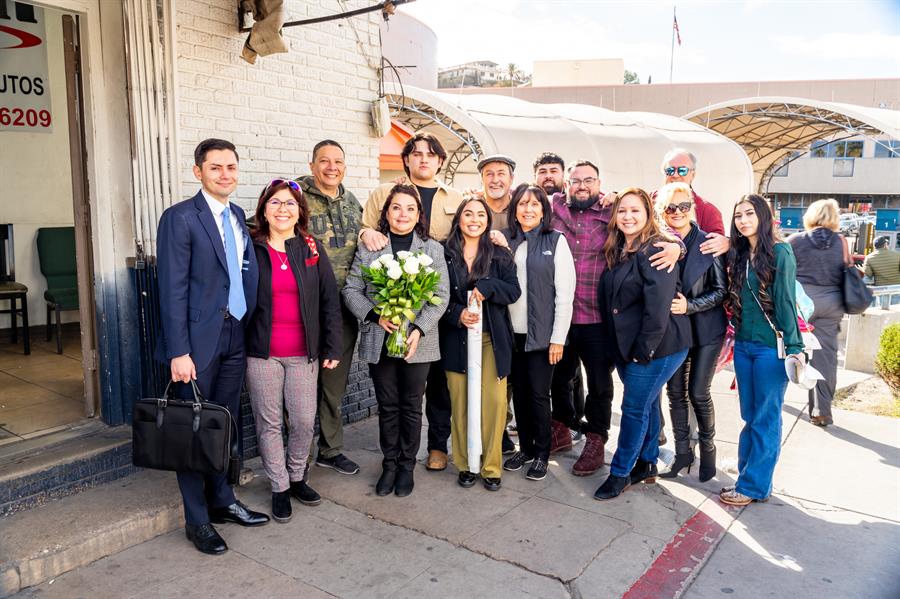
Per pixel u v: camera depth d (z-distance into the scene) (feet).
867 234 54.03
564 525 12.03
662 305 12.17
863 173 130.82
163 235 10.38
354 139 17.47
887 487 13.87
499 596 9.81
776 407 12.67
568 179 14.43
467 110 46.73
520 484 13.87
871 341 23.75
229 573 10.32
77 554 10.36
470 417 13.23
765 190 83.82
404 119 51.75
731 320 13.19
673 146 57.11
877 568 10.75
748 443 13.33
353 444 16.10
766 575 10.53
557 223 14.32
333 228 13.53
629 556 11.00
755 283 12.39
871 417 18.62
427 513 12.44
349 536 11.55
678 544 11.43
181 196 13.57
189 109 13.65
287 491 12.18
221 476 11.77
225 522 12.00
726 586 10.23
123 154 13.02
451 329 13.29
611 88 99.30
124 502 11.64
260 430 11.98
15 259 22.67
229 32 14.23
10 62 22.09
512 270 13.10
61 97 23.36
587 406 14.44
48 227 23.06
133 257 13.25
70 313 24.14
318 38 16.22
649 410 13.12
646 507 12.85
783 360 12.40
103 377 13.39
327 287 12.30
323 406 14.24
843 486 13.91
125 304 13.28
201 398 10.72
